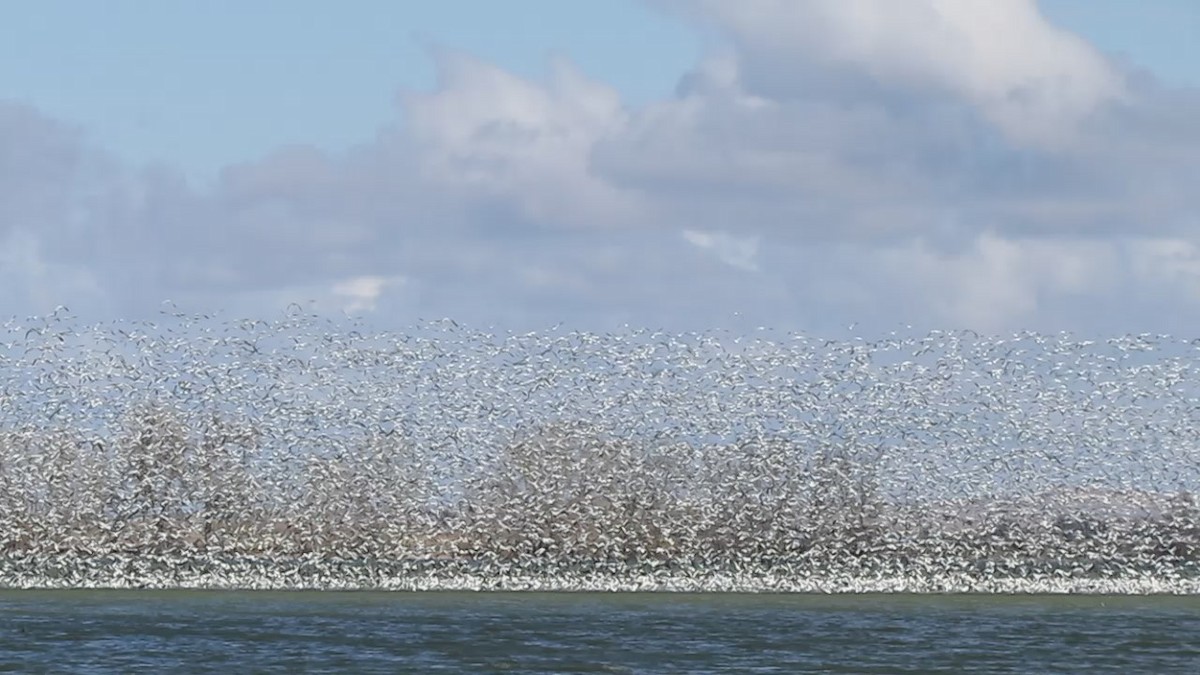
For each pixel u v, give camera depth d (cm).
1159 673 4250
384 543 6288
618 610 5600
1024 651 4625
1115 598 6134
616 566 6297
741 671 4262
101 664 4316
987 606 5797
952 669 4309
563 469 6297
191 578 6281
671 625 5178
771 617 5412
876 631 5041
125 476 6244
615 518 6297
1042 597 6172
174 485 6259
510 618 5341
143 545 6291
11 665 4284
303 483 6281
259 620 5228
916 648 4675
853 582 6291
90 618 5250
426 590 6262
